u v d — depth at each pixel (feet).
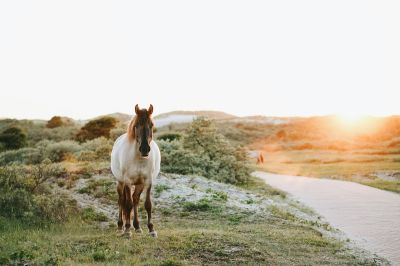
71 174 51.06
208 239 27.12
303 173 104.53
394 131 270.46
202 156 73.51
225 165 74.38
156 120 443.73
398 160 133.59
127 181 27.40
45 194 38.68
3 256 22.88
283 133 271.28
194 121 82.28
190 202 41.81
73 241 26.48
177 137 104.63
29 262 22.40
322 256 26.91
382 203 55.01
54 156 84.38
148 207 28.09
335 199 58.80
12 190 37.22
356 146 202.49
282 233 32.01
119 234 28.40
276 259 24.84
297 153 186.39
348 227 39.83
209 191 49.34
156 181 51.52
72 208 36.86
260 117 433.48
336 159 143.33
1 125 201.87
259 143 244.22
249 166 77.97
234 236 28.58
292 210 48.03
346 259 26.84
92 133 124.98
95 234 29.73
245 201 47.75
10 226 30.30
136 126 25.99
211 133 80.74
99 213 37.17
